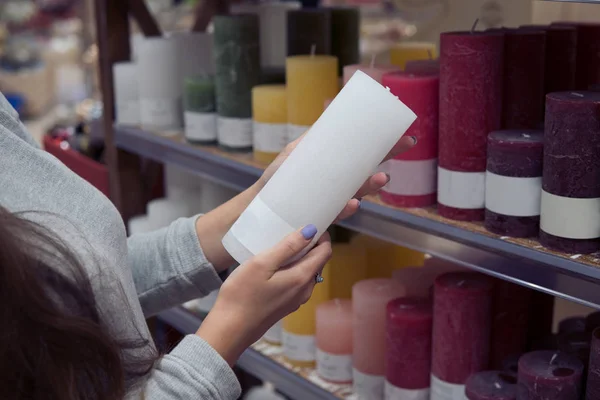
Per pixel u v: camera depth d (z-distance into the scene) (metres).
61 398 0.61
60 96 3.47
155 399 0.66
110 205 0.73
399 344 1.09
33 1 3.81
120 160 1.63
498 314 1.07
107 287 0.66
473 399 0.97
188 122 1.38
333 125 0.72
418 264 1.40
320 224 0.73
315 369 1.29
